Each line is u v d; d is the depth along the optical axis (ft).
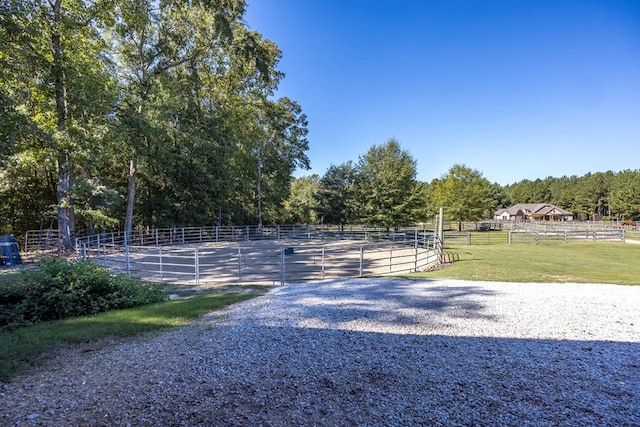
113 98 57.93
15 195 70.23
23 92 47.62
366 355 13.37
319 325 17.19
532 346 14.40
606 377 11.57
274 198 119.55
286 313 19.49
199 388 10.59
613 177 273.75
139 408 9.38
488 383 11.09
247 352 13.56
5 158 42.01
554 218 261.85
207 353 13.42
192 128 84.79
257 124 108.17
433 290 25.86
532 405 9.76
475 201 124.57
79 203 65.87
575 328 16.76
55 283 20.07
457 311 19.83
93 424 8.61
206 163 89.81
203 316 19.01
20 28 41.11
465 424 8.80
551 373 11.85
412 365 12.44
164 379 11.14
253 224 117.60
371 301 22.34
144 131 62.23
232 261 50.16
